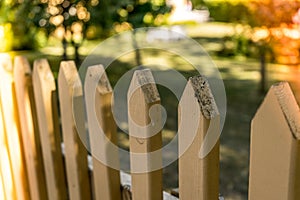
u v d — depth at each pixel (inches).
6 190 52.4
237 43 213.2
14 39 221.3
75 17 143.9
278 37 155.9
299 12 144.3
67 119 40.9
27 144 47.4
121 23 152.6
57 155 44.9
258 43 168.7
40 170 47.7
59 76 40.4
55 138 44.4
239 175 91.0
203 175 28.0
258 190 25.0
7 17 169.6
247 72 177.3
